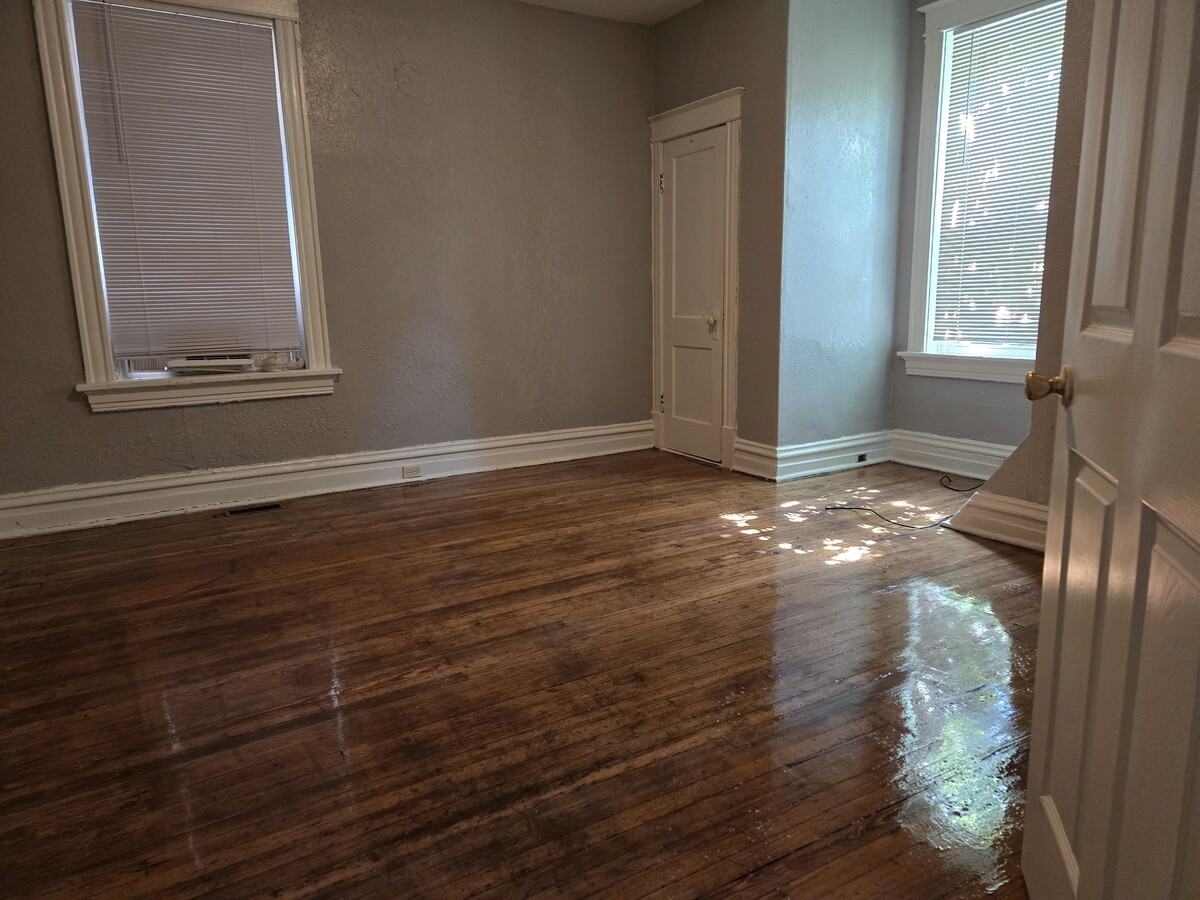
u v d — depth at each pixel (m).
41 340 3.51
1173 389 0.75
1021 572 2.91
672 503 3.92
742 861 1.46
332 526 3.62
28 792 1.72
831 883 1.41
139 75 3.57
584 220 4.81
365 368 4.26
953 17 4.11
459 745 1.86
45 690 2.15
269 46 3.83
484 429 4.68
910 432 4.68
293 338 4.11
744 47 4.18
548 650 2.34
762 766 1.76
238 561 3.15
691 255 4.76
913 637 2.38
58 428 3.59
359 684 2.16
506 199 4.53
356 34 3.99
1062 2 3.64
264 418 4.04
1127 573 0.87
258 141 3.88
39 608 2.70
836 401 4.52
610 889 1.40
